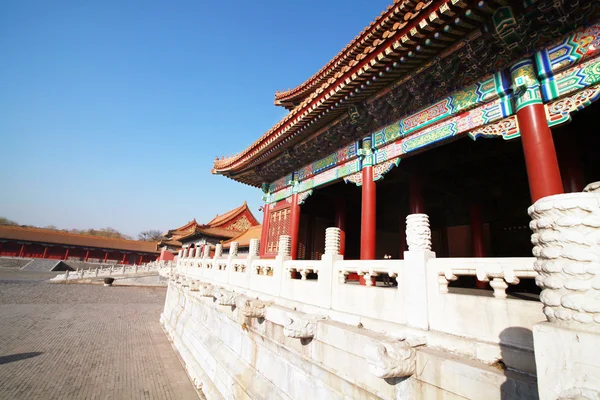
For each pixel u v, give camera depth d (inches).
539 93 260.5
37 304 1363.2
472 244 560.1
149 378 590.6
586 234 100.2
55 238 3105.3
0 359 660.7
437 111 337.4
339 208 658.2
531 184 249.8
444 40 284.5
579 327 94.0
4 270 2588.6
